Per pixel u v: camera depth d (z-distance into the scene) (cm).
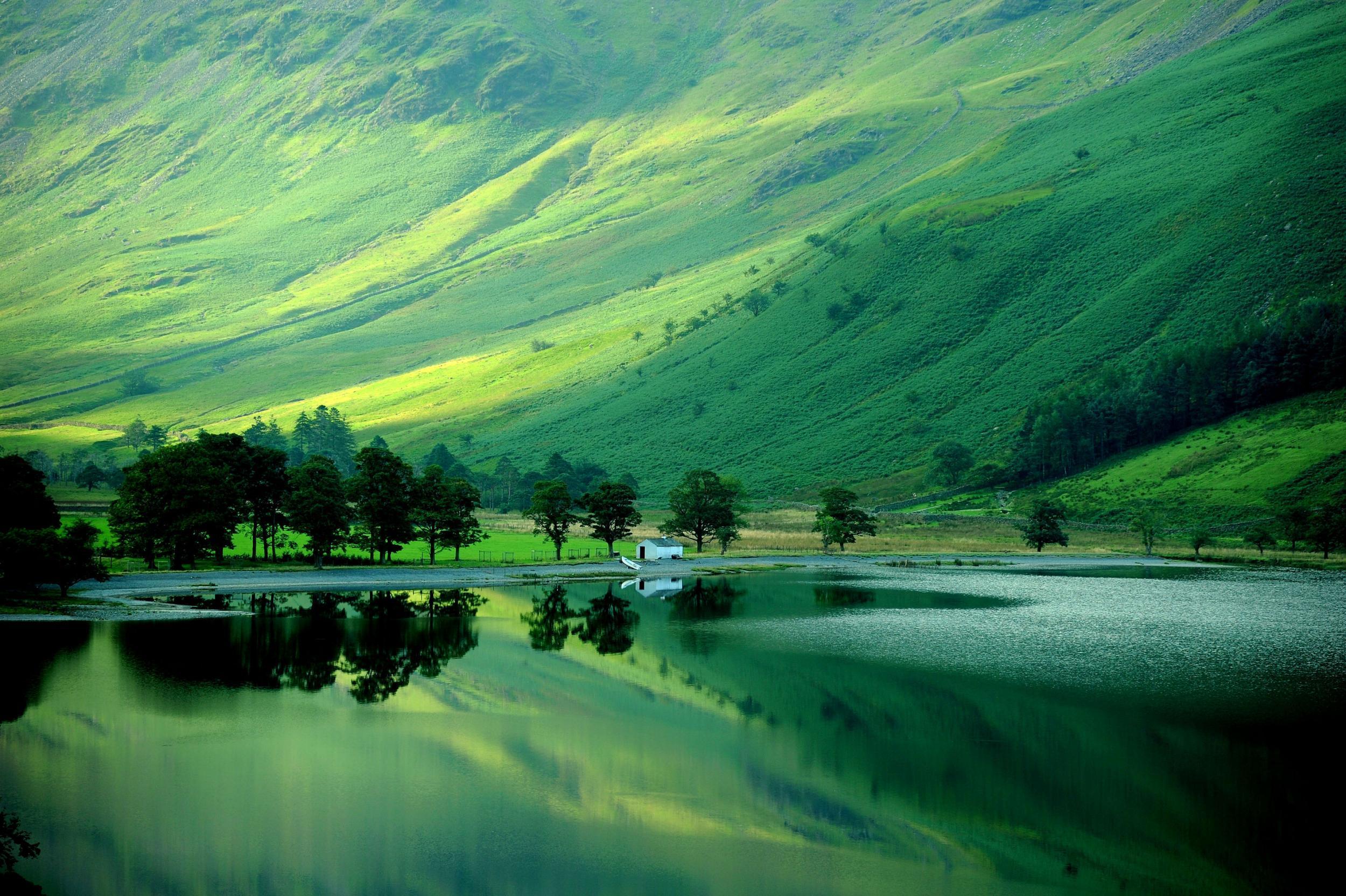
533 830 4069
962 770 4697
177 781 4556
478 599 10206
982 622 8569
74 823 4078
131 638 7500
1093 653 7112
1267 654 7075
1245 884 3594
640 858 3819
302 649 7312
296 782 4572
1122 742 5072
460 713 5650
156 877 3628
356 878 3634
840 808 4291
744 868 3741
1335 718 5469
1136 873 3703
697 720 5509
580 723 5488
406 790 4475
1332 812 4203
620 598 10312
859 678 6419
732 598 10331
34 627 7850
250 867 3700
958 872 3700
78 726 5331
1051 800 4347
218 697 5950
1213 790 4412
